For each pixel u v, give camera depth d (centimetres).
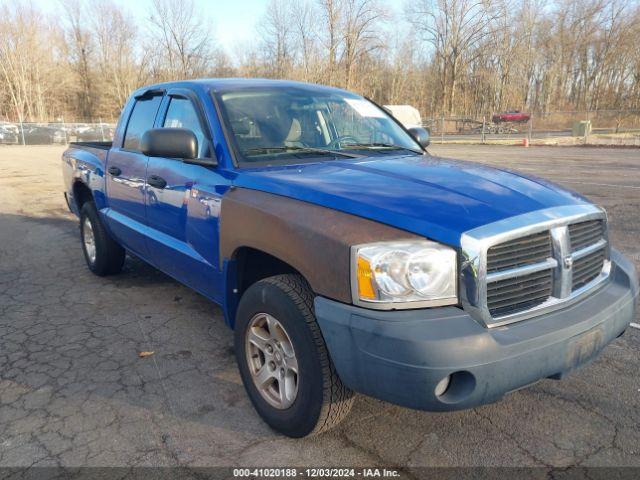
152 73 6481
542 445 272
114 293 507
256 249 285
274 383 288
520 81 5709
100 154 508
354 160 335
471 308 222
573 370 247
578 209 264
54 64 6259
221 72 6281
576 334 239
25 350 385
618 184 1154
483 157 1991
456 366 211
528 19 5519
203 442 276
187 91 386
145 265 602
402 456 264
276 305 259
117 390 328
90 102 6694
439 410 220
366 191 259
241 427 289
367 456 264
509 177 300
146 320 439
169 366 360
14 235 770
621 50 5294
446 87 5916
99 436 282
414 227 229
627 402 309
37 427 290
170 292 509
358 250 224
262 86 392
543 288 245
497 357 217
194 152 322
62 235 768
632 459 261
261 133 345
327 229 238
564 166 1591
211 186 320
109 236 525
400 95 5925
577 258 257
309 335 245
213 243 319
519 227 232
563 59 5681
